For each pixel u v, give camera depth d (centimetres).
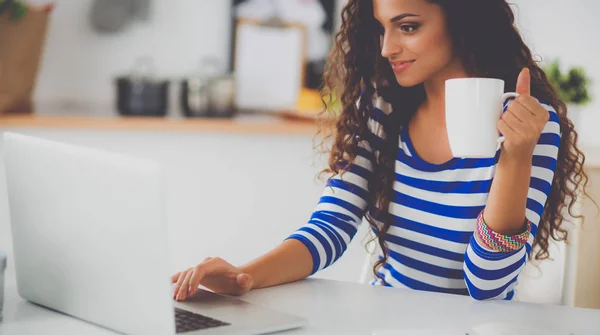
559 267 207
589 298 214
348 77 152
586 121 291
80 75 326
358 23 150
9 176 112
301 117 295
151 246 92
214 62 334
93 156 97
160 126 276
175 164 279
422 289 146
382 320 109
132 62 330
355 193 149
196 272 118
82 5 323
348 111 152
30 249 112
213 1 334
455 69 140
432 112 144
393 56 134
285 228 285
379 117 150
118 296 98
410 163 145
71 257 104
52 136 275
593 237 213
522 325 108
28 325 105
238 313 108
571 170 150
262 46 337
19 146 108
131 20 326
